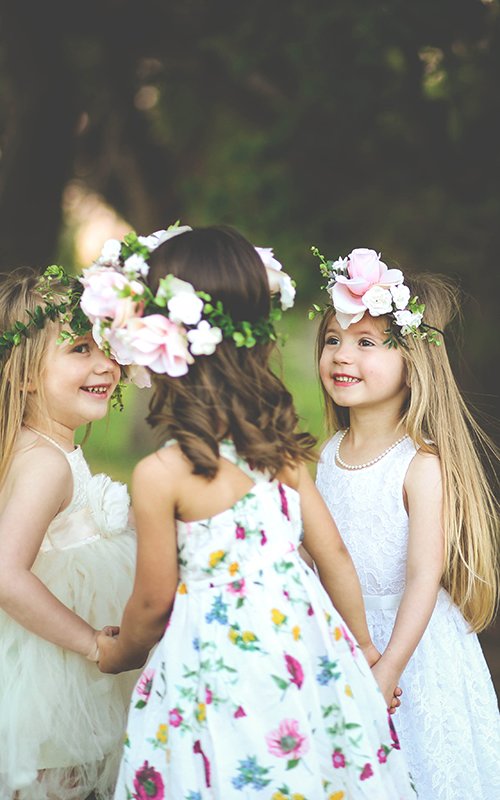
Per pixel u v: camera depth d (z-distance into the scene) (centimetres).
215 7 618
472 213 579
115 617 256
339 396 272
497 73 513
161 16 625
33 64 606
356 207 618
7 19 589
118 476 992
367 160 605
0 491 249
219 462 208
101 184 936
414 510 261
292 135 609
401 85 548
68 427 258
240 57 602
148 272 215
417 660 261
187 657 208
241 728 201
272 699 202
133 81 722
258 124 752
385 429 275
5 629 246
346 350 270
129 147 879
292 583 211
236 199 688
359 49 538
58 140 623
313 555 233
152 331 205
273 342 220
